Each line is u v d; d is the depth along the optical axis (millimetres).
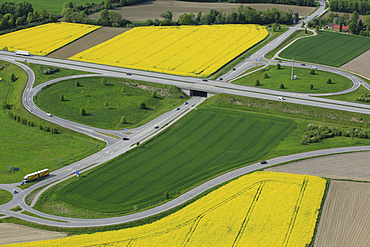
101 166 164125
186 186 149000
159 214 135000
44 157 174625
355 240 121938
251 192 141125
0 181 158375
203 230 126625
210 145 175125
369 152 163375
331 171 152125
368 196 137875
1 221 136250
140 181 153500
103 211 138875
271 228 125875
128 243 123812
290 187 142750
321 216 130625
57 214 138625
